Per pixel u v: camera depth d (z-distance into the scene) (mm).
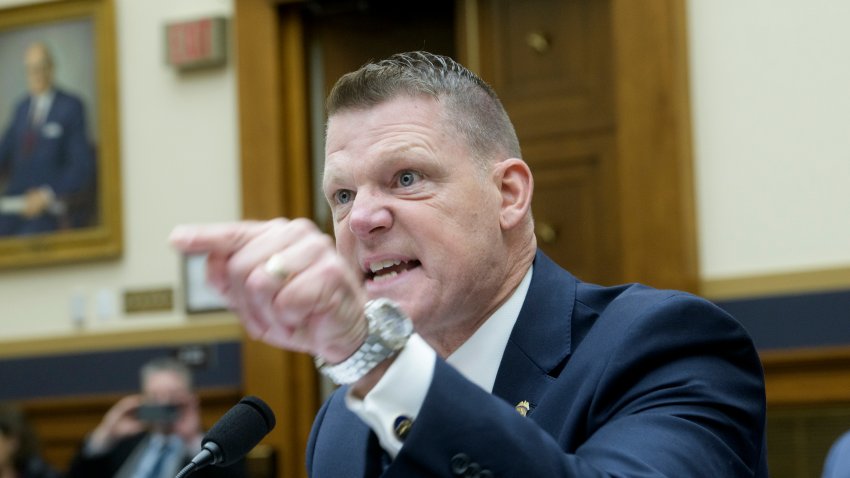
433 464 1319
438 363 1364
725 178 5195
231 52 6219
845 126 5027
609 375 1599
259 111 6074
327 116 1849
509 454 1327
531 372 1787
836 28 5082
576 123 5562
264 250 1201
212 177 6195
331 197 1832
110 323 6289
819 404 4930
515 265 1878
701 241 5211
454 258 1766
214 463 1675
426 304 1769
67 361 6320
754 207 5137
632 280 5270
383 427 1351
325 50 6215
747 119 5184
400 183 1776
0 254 6445
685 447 1453
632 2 5348
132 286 6273
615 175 5469
